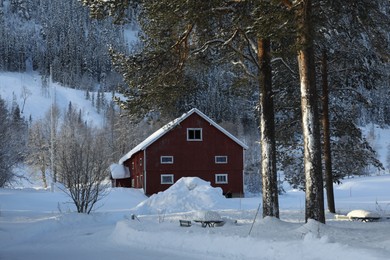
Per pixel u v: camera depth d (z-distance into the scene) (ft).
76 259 39.52
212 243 39.27
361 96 74.54
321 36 46.44
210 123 171.42
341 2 45.55
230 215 68.69
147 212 89.97
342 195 165.99
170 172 168.66
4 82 616.80
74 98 597.52
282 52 49.03
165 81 52.90
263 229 45.03
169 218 66.33
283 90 73.05
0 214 84.38
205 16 46.24
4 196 124.47
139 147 171.73
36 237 57.67
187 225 50.26
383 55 51.21
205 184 104.99
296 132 80.07
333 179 79.92
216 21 50.24
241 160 173.27
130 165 195.83
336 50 65.98
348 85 72.79
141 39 54.44
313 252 32.14
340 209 80.12
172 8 46.09
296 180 84.79
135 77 53.11
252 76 53.72
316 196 44.68
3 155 160.56
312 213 44.75
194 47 54.54
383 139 393.70
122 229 51.08
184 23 51.16
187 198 98.27
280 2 41.68
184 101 57.26
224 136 172.96
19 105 542.16
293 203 121.49
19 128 275.59
